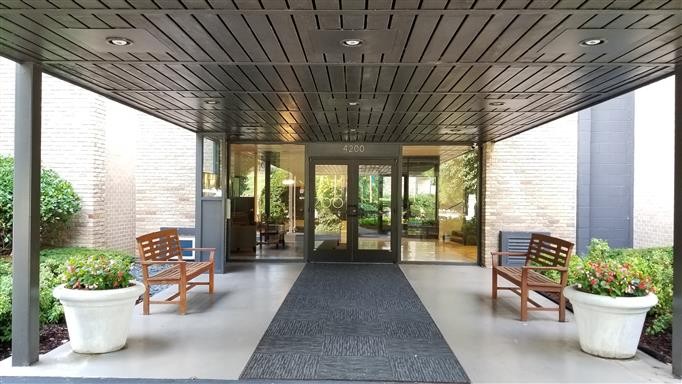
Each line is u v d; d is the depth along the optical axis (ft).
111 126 31.19
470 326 16.75
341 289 22.81
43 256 22.82
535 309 17.85
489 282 24.77
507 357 13.66
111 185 31.27
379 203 31.35
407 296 21.42
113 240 31.42
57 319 16.47
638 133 29.73
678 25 9.80
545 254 19.70
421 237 31.42
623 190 30.14
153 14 9.36
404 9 9.05
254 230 31.81
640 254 22.99
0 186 24.62
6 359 13.28
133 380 11.79
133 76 14.19
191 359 13.33
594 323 13.74
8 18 9.64
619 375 12.36
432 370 12.64
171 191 30.17
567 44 11.05
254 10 9.16
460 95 16.44
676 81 12.53
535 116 20.45
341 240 31.37
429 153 31.48
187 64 12.87
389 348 14.39
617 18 9.46
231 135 28.25
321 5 8.91
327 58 12.27
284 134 27.71
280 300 20.45
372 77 14.17
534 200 29.81
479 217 30.63
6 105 28.07
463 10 9.09
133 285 14.51
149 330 16.03
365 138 29.32
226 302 20.06
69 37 10.77
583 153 30.14
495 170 29.84
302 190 31.55
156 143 30.22
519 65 12.80
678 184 12.27
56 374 12.16
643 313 13.43
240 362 13.12
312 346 14.52
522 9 9.04
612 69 13.15
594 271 14.03
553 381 11.96
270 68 13.23
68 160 27.63
